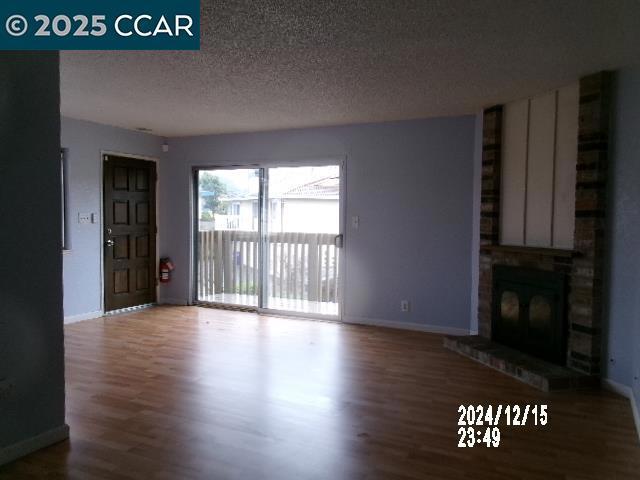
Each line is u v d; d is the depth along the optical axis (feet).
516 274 14.11
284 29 9.32
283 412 10.23
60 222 8.86
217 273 22.15
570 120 12.61
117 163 19.94
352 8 8.36
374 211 18.24
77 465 8.01
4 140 7.94
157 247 22.13
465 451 8.64
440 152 17.11
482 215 15.56
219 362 13.61
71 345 15.25
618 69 11.43
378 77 12.32
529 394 11.45
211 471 7.87
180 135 21.49
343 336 16.71
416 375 12.73
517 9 8.30
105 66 11.64
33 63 8.36
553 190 13.12
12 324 8.13
